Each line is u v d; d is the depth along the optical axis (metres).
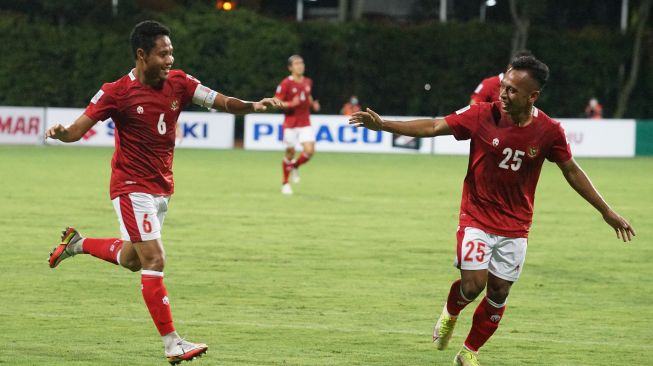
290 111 29.77
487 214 9.97
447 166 42.31
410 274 16.06
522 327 12.39
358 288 14.77
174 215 23.53
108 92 10.20
